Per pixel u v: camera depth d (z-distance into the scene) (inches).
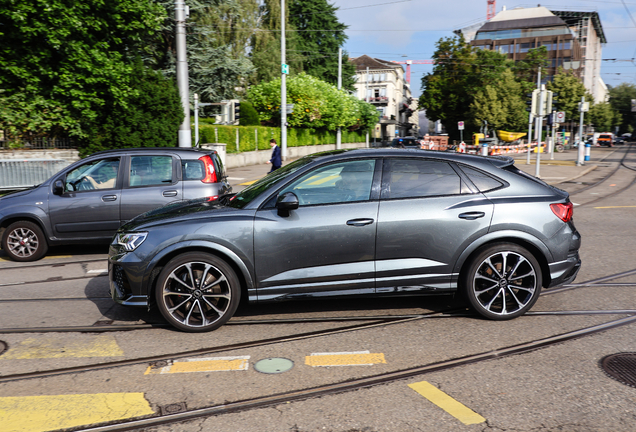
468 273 185.0
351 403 129.1
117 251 183.2
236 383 141.3
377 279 182.5
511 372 146.4
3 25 548.7
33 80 578.6
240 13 1391.5
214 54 1162.0
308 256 179.6
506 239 186.7
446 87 2367.1
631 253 302.2
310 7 2172.7
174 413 125.3
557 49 3395.7
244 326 187.0
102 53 606.2
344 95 1646.2
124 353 163.9
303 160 201.2
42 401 132.4
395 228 180.5
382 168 187.0
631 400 129.7
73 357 161.2
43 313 206.1
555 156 1578.5
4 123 574.9
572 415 122.4
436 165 189.2
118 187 305.9
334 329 182.7
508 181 189.5
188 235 176.9
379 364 152.7
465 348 164.2
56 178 303.4
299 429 117.1
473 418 121.1
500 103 2119.8
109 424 121.0
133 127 641.6
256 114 1210.6
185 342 172.4
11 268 288.8
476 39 3587.6
